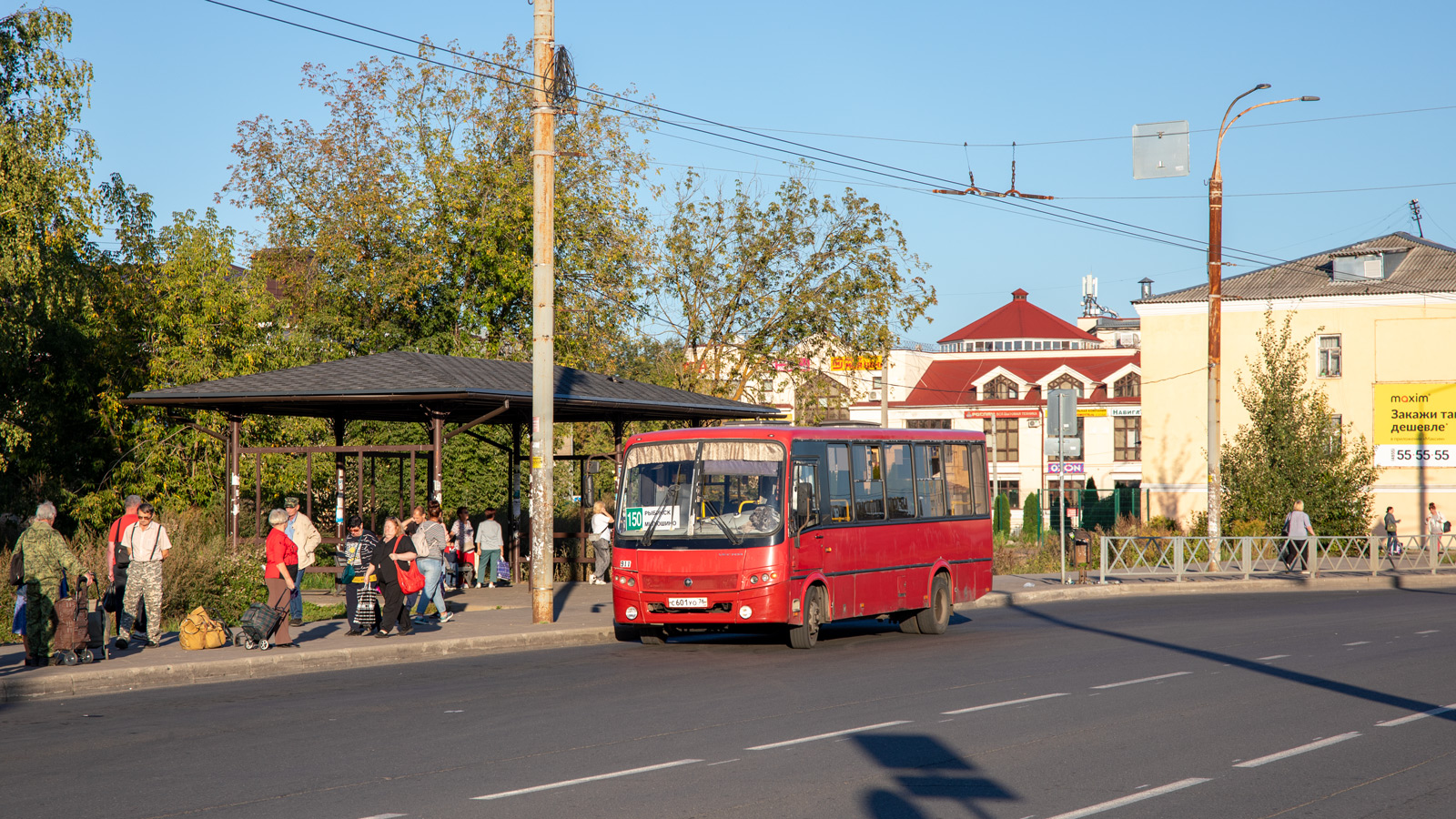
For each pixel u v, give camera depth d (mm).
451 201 40156
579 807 7875
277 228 42938
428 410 23125
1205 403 51938
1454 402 47750
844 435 18906
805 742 10211
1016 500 77188
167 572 19578
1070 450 29344
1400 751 9820
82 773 9055
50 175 25953
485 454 40750
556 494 42000
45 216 26188
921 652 17391
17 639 17609
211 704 12516
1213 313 33781
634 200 42531
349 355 40688
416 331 42094
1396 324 48625
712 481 17688
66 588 14812
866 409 79500
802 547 17594
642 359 47594
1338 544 34375
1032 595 28016
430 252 40344
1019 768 9117
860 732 10695
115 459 33031
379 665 15984
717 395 44781
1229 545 34031
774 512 17359
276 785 8570
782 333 44625
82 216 27156
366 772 9031
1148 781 8680
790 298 44375
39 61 26359
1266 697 12734
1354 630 20141
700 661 16328
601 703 12453
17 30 26312
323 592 27047
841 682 14117
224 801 8109
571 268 41438
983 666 15555
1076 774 8922
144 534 16141
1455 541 39688
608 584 27672
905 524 20016
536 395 19422
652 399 27266
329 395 22562
